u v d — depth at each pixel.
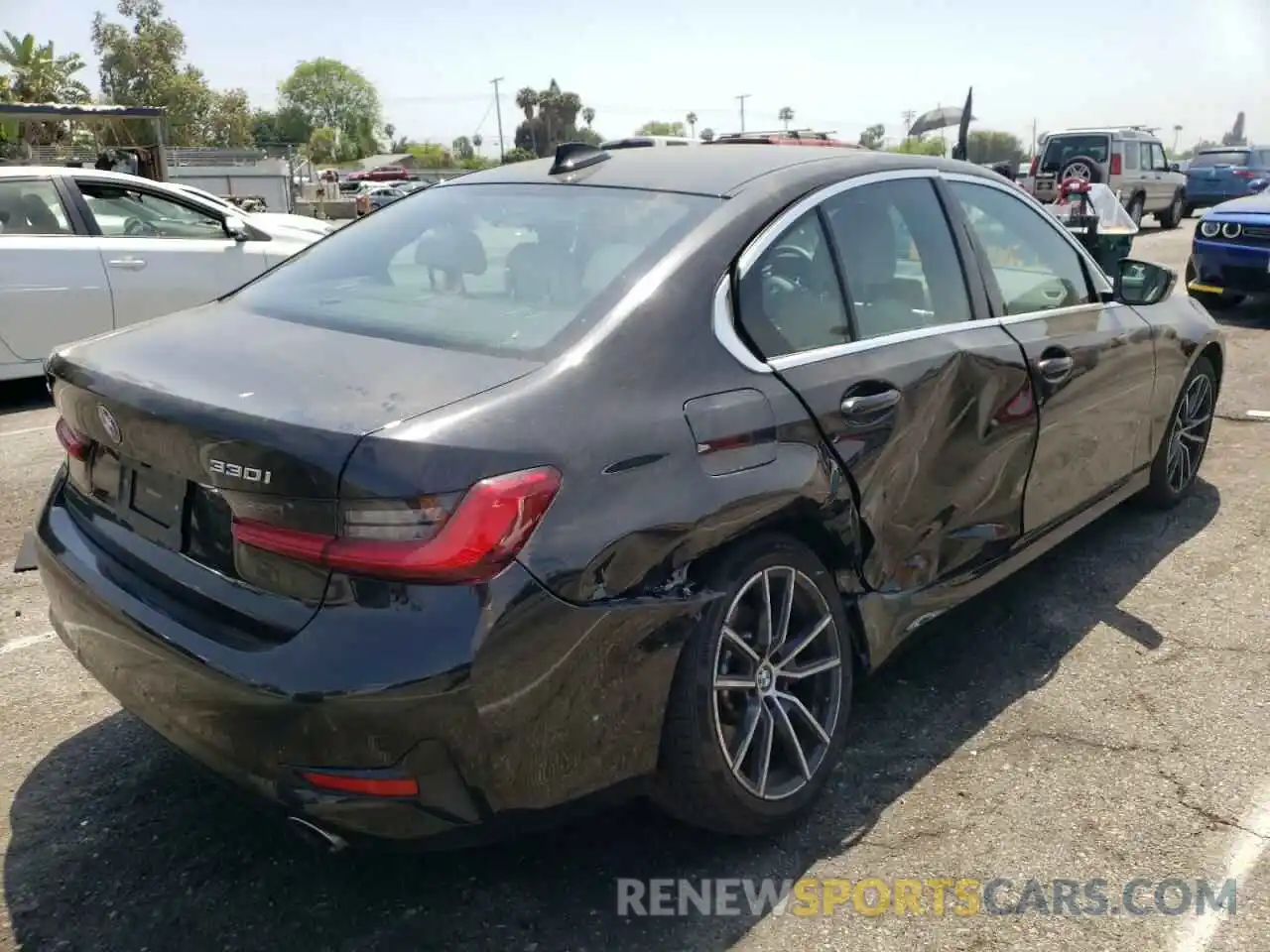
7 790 2.85
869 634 2.93
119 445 2.39
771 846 2.66
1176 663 3.53
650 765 2.38
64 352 2.65
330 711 1.98
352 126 109.62
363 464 1.96
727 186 2.85
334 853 2.57
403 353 2.38
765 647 2.57
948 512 3.16
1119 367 3.93
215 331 2.66
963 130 10.35
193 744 2.24
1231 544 4.50
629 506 2.21
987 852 2.62
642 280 2.51
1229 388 7.12
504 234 2.85
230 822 2.73
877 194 3.11
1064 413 3.61
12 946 2.31
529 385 2.21
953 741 3.10
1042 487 3.61
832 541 2.75
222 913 2.41
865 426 2.78
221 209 7.93
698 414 2.39
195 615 2.20
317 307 2.76
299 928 2.37
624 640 2.22
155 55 58.66
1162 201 20.56
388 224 3.24
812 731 2.74
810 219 2.86
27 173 7.04
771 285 2.70
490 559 2.01
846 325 2.86
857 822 2.74
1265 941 2.32
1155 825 2.71
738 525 2.42
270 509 2.06
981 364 3.18
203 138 60.22
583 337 2.36
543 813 2.22
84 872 2.54
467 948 2.32
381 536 1.97
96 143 31.12
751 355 2.57
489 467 2.03
